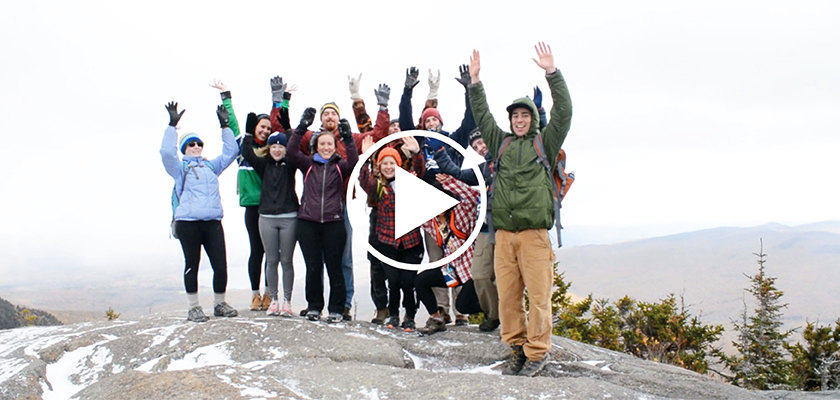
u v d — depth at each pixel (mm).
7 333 6836
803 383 14289
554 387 4043
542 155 4793
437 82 7750
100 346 5602
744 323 16469
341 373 4547
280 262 6770
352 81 8094
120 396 3988
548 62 4723
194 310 6402
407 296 6406
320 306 6555
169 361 5125
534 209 4734
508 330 5105
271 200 6559
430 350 5637
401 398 3953
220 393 3869
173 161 6336
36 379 4898
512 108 4992
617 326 15828
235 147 6852
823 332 14695
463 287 6242
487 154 5816
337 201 6383
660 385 4465
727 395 4293
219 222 6770
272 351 5270
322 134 6406
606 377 4766
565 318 16125
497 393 3912
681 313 15578
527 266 4859
